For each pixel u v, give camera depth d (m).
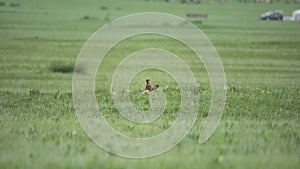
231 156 35.56
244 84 104.88
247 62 152.12
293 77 126.12
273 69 140.12
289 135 43.91
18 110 57.09
